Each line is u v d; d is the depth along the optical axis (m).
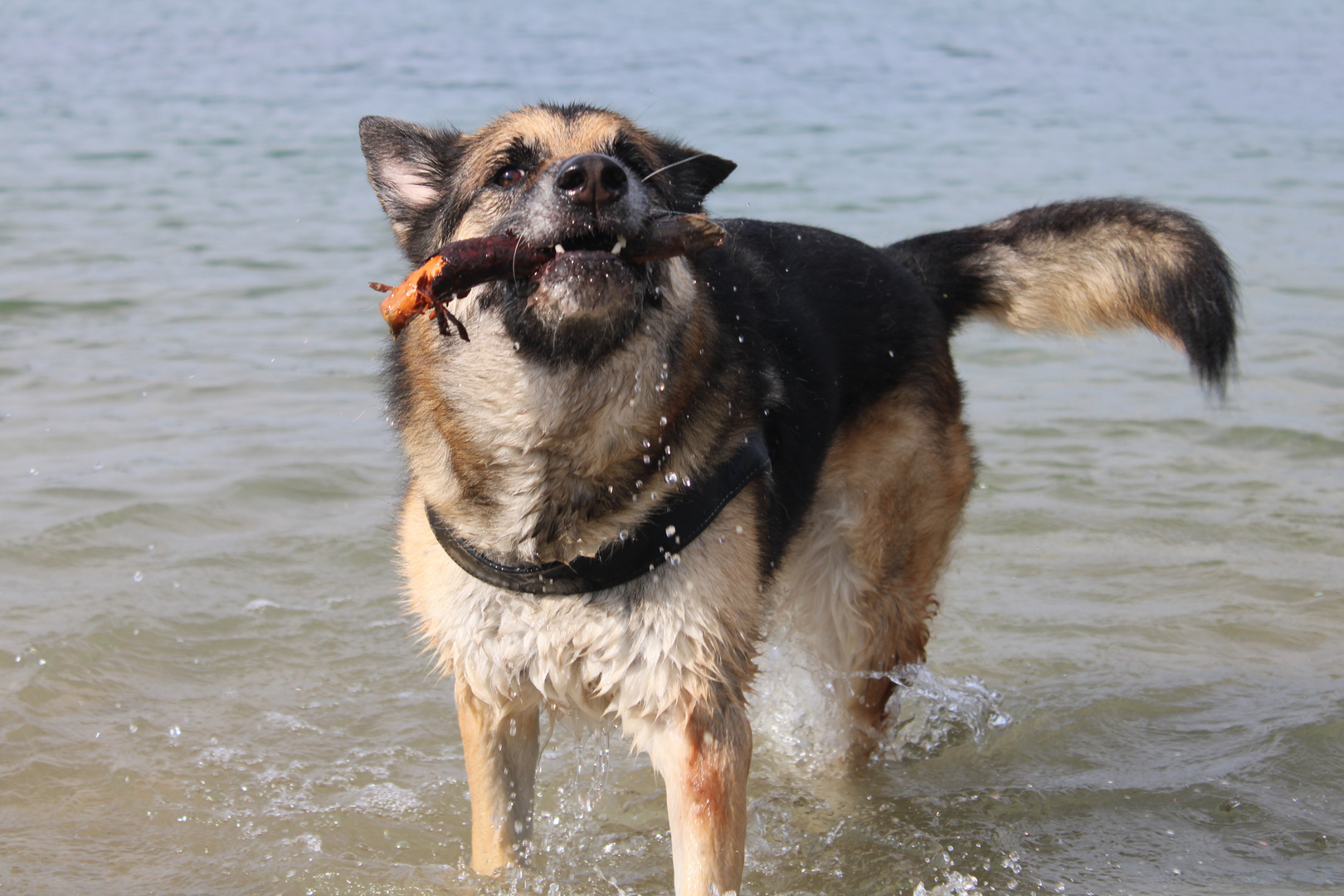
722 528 3.38
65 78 22.66
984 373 8.41
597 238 3.11
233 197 12.93
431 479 3.41
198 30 32.34
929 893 3.52
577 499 3.25
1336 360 8.16
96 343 8.30
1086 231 4.87
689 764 3.28
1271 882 3.45
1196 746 4.23
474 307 3.25
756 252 4.23
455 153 3.71
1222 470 6.57
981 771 4.23
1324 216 12.07
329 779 4.05
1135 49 28.59
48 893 3.38
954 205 12.02
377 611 5.13
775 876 3.68
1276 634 4.93
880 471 4.37
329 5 41.56
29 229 11.38
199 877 3.50
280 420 7.06
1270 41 30.27
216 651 4.76
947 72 24.12
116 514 5.73
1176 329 4.79
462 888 3.51
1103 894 3.45
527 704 3.55
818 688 4.57
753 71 23.53
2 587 5.03
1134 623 5.07
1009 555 5.69
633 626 3.28
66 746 4.10
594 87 20.77
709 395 3.41
